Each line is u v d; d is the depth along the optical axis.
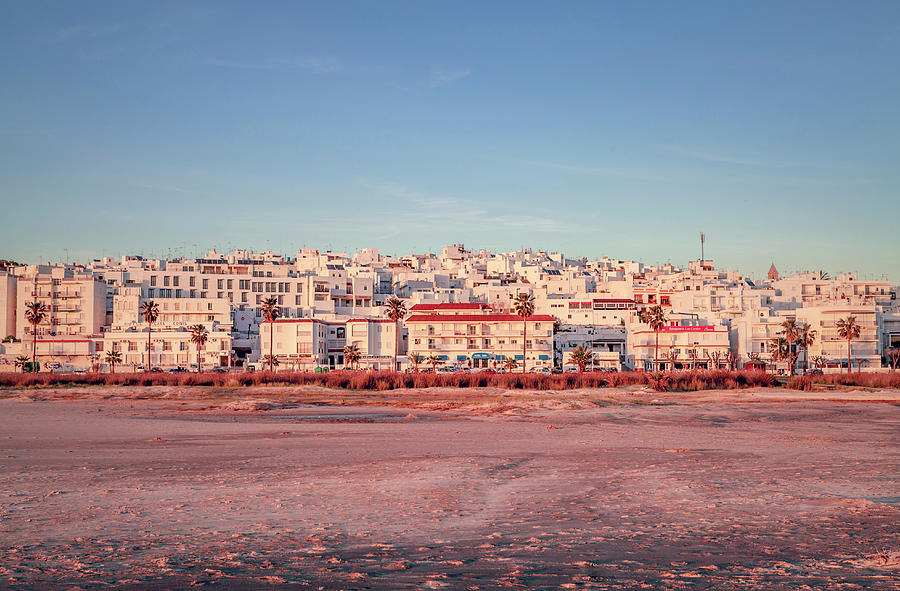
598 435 55.16
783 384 119.06
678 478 34.56
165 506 27.84
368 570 18.53
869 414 74.75
